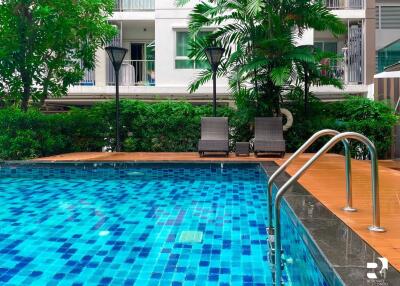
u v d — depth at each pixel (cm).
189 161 798
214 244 350
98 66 1661
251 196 578
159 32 1608
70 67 1138
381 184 464
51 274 283
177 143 1092
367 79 1602
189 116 1082
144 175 799
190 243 354
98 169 803
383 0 1748
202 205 516
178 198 566
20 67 991
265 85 998
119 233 389
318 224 269
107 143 1108
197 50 1012
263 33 959
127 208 502
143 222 432
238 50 959
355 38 1620
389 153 1015
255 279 273
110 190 637
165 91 1584
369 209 323
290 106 1048
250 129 1048
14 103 1090
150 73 1808
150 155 941
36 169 796
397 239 235
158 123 1078
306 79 1018
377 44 1755
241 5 938
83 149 1095
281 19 972
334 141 235
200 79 1045
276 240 239
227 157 880
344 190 420
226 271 287
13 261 311
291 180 234
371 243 227
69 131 1048
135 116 1088
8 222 435
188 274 282
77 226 418
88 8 1041
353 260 195
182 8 1594
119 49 984
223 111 1072
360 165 680
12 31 950
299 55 884
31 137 927
